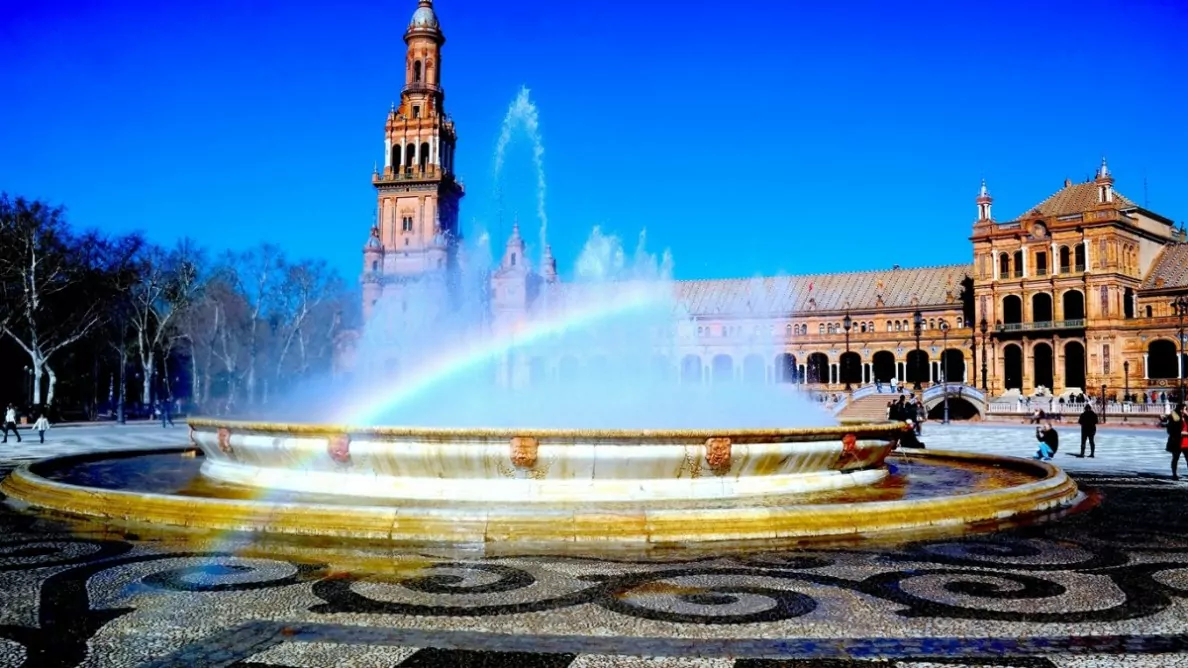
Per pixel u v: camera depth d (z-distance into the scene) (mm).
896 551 11641
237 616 8422
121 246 77188
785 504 14234
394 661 7145
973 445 40656
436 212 123938
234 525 12695
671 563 10797
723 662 7152
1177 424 22688
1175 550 11906
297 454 15047
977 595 9344
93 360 83188
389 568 10438
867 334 119562
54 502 14656
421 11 129875
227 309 86875
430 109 127750
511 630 8023
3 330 65062
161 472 19281
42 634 7824
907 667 7043
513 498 13891
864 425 16688
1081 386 103812
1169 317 96250
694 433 14094
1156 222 110750
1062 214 105000
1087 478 22781
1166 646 7562
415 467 14211
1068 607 8859
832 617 8461
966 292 118000
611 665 7070
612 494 13992
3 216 64312
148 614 8477
